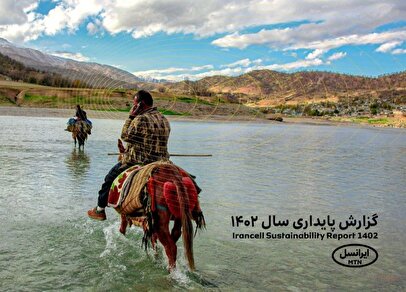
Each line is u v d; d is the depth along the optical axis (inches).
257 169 612.1
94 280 210.5
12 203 346.3
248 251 259.6
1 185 414.9
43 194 382.0
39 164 556.4
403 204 402.9
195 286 207.3
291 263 243.0
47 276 212.8
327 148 1004.6
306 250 265.7
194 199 209.0
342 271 233.3
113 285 205.3
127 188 219.0
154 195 204.5
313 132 1465.3
